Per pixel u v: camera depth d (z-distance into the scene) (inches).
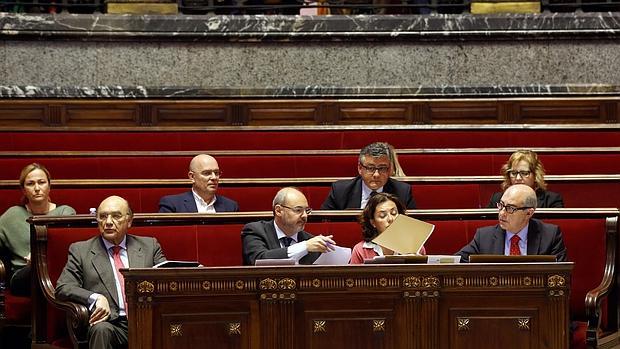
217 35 1085.8
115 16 1087.6
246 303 576.1
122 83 1085.8
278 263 582.6
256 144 982.4
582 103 1075.3
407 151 900.0
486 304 581.6
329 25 1089.4
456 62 1090.1
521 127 987.3
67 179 878.4
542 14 1089.4
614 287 676.7
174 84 1087.6
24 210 748.0
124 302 640.4
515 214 650.2
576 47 1088.2
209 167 762.8
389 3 1162.6
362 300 578.9
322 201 810.8
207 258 683.4
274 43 1091.3
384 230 623.8
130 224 657.0
